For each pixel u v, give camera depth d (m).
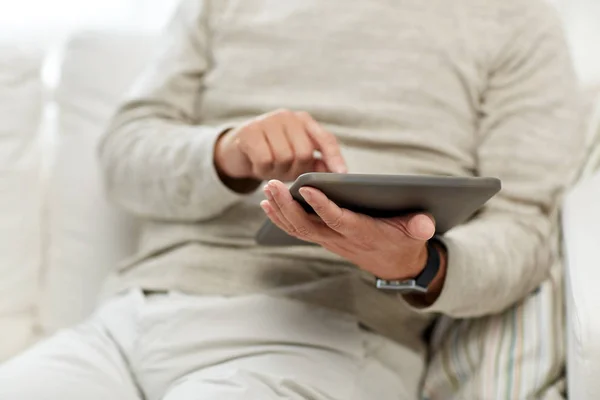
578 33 1.48
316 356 0.80
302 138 0.81
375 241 0.66
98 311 0.96
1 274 1.15
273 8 1.06
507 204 0.94
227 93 1.03
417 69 1.00
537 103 0.98
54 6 1.69
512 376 0.83
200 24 1.08
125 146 0.99
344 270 0.89
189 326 0.83
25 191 1.20
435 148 0.97
